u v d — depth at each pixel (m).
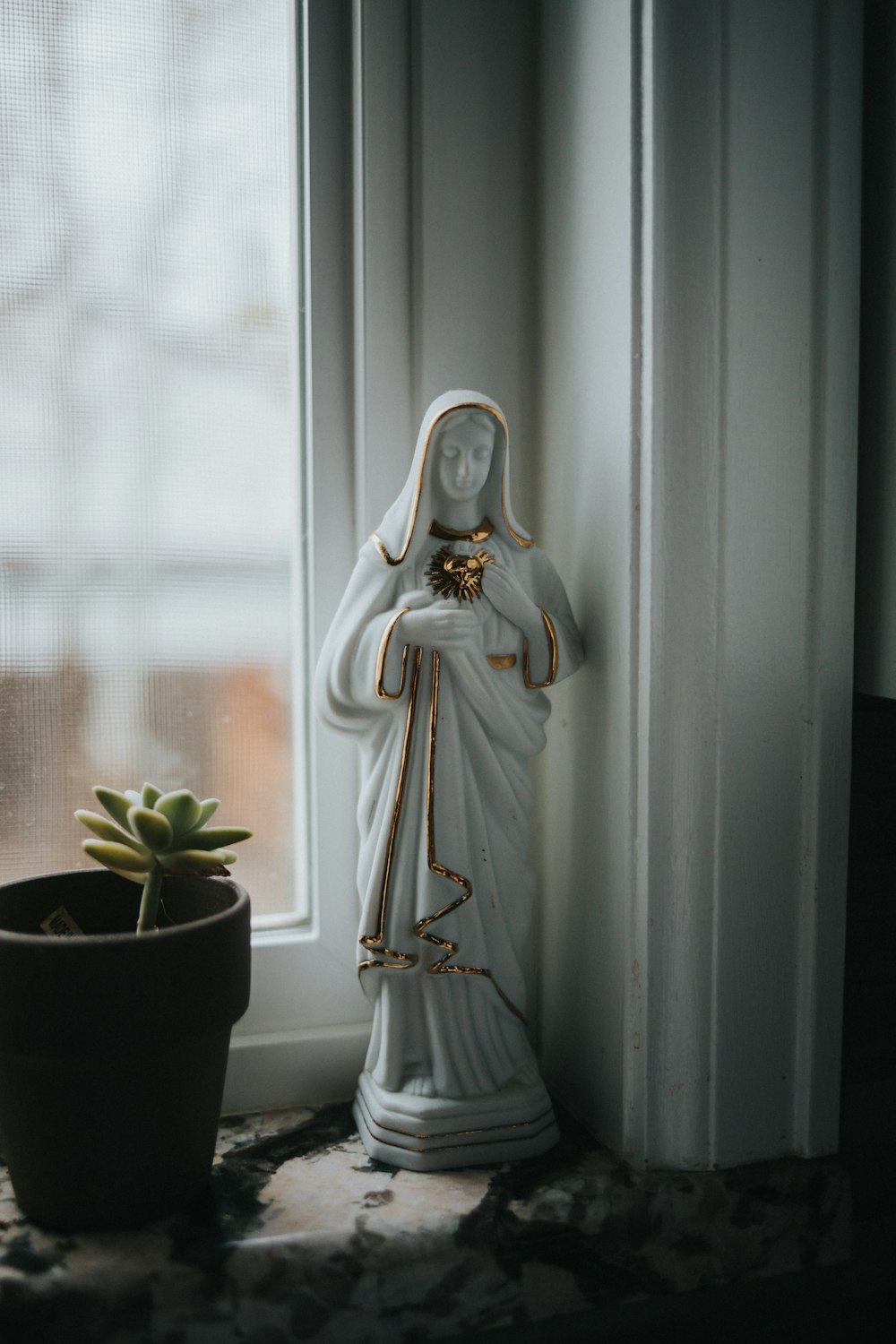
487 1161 0.70
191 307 0.74
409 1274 0.66
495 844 0.71
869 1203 0.72
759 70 0.67
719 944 0.69
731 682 0.69
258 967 0.76
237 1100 0.75
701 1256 0.69
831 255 0.68
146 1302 0.64
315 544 0.75
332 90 0.75
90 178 0.73
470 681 0.69
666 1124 0.70
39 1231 0.65
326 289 0.75
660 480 0.68
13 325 0.72
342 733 0.70
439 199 0.75
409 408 0.75
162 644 0.75
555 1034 0.77
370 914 0.70
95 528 0.74
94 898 0.70
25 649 0.73
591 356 0.72
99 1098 0.64
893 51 0.68
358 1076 0.76
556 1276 0.67
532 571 0.71
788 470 0.69
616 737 0.70
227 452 0.75
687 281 0.67
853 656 0.71
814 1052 0.71
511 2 0.76
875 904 0.72
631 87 0.67
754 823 0.69
